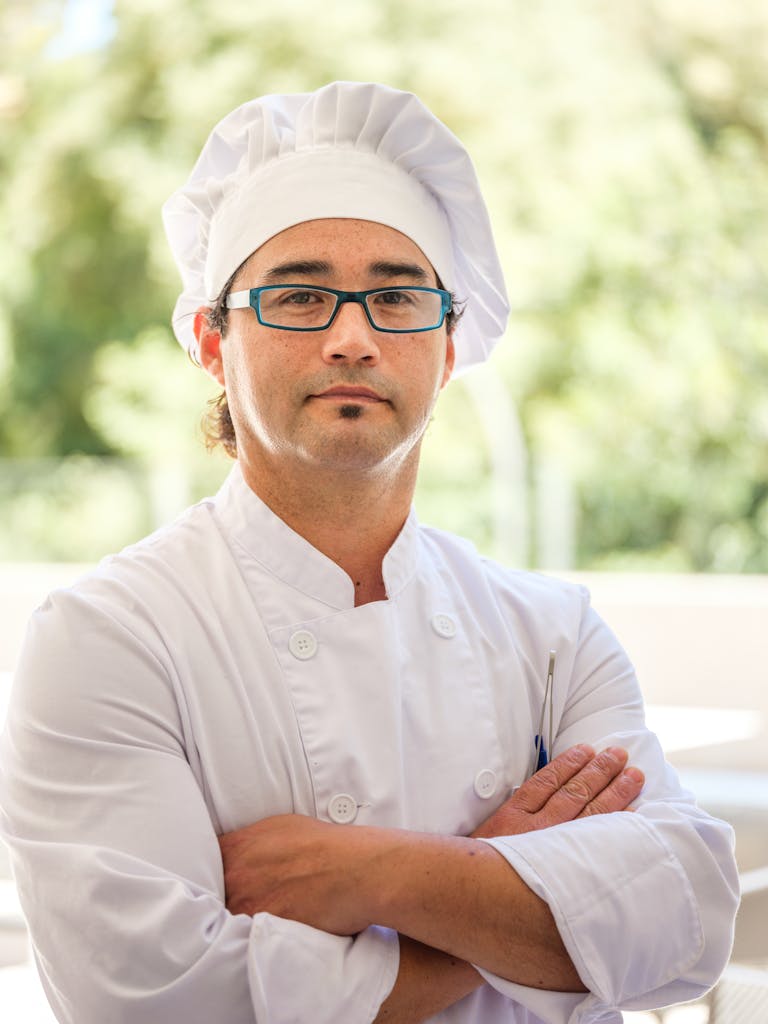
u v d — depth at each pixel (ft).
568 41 41.83
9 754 5.22
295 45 41.75
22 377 46.14
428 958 5.09
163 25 42.57
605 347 42.88
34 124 44.16
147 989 4.79
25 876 5.02
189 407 44.65
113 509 25.12
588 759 5.72
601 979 5.03
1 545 24.94
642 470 44.16
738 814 13.25
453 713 5.69
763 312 43.42
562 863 5.12
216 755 5.30
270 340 5.37
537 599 6.23
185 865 4.97
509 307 6.33
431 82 41.14
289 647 5.50
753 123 43.24
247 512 5.71
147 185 42.70
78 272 44.52
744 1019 8.75
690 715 16.06
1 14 44.60
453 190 5.86
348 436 5.29
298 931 4.92
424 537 6.24
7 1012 11.05
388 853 5.06
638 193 42.04
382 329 5.40
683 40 42.88
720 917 5.31
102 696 5.12
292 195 5.51
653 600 16.98
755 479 44.24
